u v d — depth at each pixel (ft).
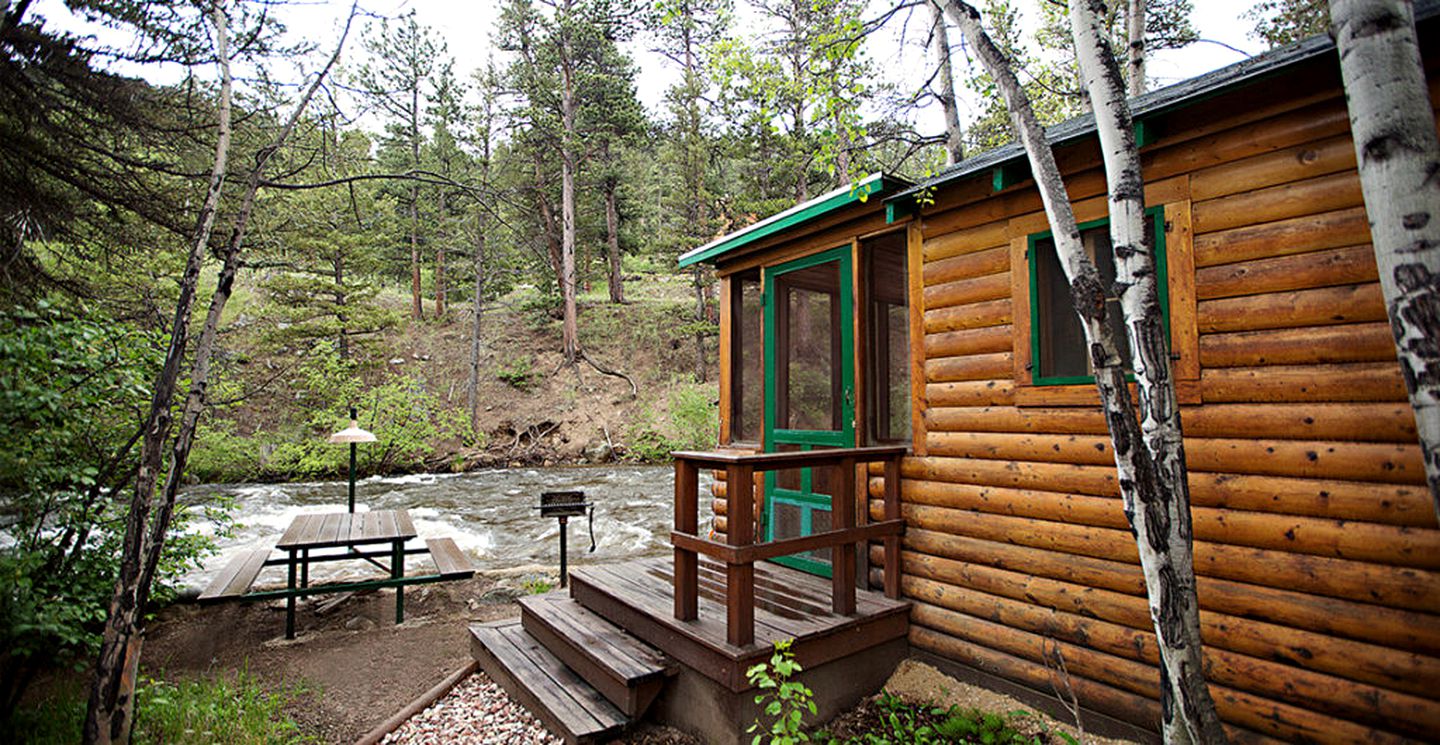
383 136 61.46
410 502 40.68
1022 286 11.80
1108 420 7.07
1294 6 22.35
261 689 13.76
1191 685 6.54
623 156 79.71
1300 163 8.88
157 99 15.17
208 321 10.46
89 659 13.37
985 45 7.94
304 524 20.16
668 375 68.33
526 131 62.13
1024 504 11.53
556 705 11.57
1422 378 4.55
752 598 10.71
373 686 14.05
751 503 10.90
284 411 54.29
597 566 16.08
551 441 60.18
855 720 11.55
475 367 60.80
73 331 10.64
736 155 58.18
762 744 10.38
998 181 11.57
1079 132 10.25
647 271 104.37
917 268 13.75
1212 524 9.39
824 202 14.62
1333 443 8.40
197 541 15.75
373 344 60.34
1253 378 9.14
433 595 21.20
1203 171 9.85
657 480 49.08
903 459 13.73
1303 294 8.75
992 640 11.82
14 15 12.33
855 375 14.93
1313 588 8.45
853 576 12.40
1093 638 10.48
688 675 11.28
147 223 17.84
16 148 13.79
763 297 17.61
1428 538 7.58
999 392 12.09
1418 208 4.61
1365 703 7.95
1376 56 4.86
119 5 12.63
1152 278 6.98
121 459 12.50
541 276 71.36
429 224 66.64
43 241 14.88
